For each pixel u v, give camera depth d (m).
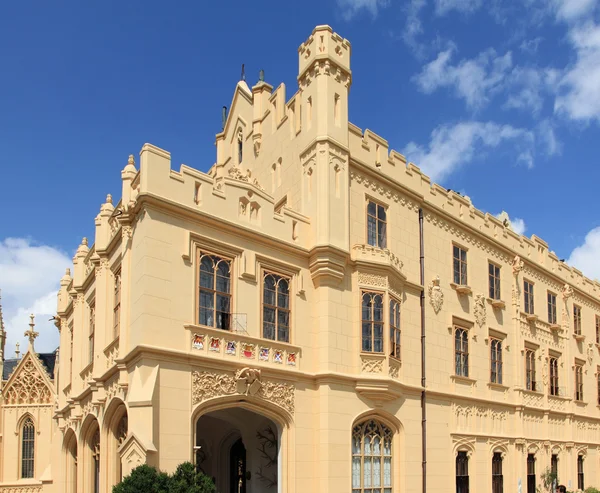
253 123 30.16
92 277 26.56
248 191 22.98
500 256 35.12
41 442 42.38
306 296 24.05
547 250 40.31
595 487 39.16
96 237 24.89
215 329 20.78
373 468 24.62
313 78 25.84
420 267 28.95
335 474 22.75
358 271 25.00
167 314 19.88
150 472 17.02
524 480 33.03
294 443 22.33
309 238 24.59
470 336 31.41
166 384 19.25
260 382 21.47
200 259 21.16
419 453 26.52
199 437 27.89
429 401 27.73
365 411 24.19
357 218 26.06
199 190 21.58
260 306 22.47
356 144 26.73
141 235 20.17
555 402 37.91
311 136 25.42
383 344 24.95
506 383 33.41
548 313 39.34
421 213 29.58
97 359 23.66
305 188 25.27
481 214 34.06
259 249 22.84
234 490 27.25
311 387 23.33
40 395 43.09
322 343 23.59
